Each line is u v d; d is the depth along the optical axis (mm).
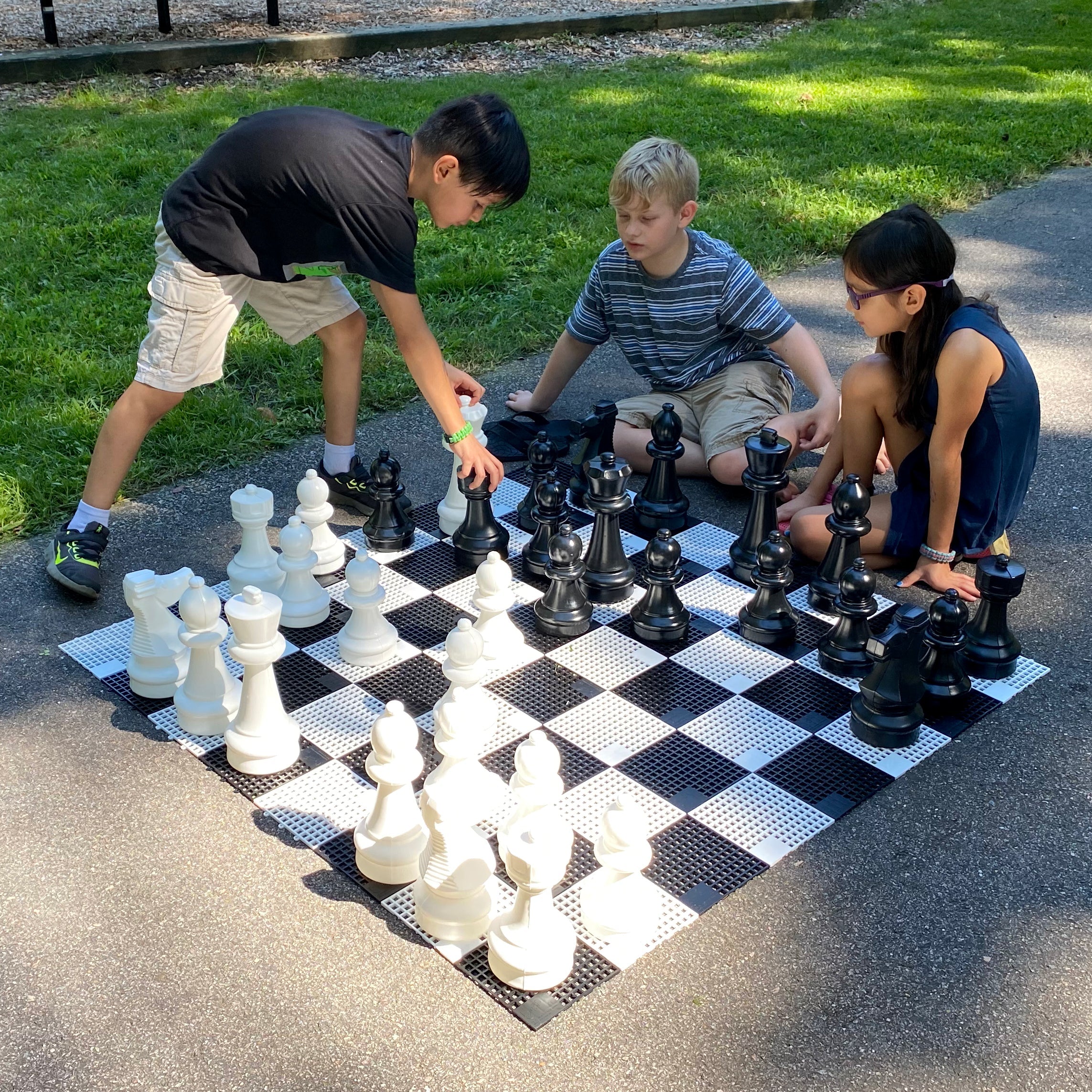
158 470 3639
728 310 3586
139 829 2279
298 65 8586
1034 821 2330
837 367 4355
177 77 8125
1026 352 4520
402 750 2064
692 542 3344
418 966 1988
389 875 2141
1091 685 2738
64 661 2773
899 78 8602
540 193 6023
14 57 7855
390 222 2736
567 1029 1873
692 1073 1801
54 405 3926
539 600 2965
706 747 2520
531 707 2639
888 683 2488
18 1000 1917
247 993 1935
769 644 2875
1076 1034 1878
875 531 3137
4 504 3361
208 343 3062
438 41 9180
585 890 2143
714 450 3584
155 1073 1797
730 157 6652
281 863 2203
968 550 3111
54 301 4719
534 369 4398
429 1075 1795
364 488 3451
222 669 2547
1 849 2223
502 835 1929
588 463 3012
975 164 6605
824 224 5656
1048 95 8172
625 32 9969
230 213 2865
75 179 6047
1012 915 2107
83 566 2980
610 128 7133
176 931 2051
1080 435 3912
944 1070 1815
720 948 2029
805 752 2510
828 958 2014
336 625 2955
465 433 2922
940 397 2873
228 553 3246
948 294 2922
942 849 2258
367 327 4090
